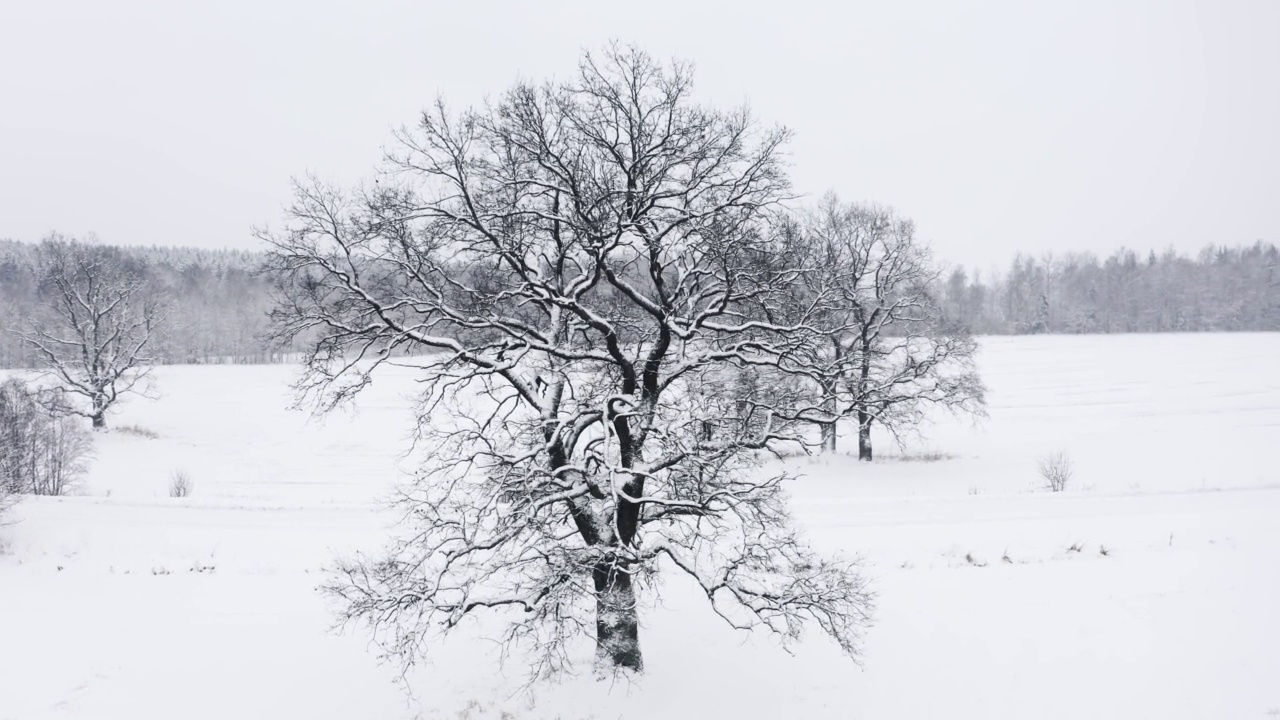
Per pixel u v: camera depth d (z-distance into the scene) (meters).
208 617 18.59
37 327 52.94
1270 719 15.27
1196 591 20.06
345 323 14.13
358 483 36.84
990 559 22.16
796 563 15.38
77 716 14.70
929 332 38.44
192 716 14.90
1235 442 44.84
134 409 58.38
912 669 16.89
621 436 14.56
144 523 25.30
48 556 22.14
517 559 13.74
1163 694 16.08
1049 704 15.86
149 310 53.56
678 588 20.44
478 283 15.27
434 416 29.08
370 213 13.79
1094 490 29.92
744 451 14.62
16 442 28.78
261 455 44.22
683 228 14.20
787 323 15.90
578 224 13.30
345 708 15.27
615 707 15.09
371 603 13.98
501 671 15.50
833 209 36.28
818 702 15.80
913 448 45.56
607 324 13.56
